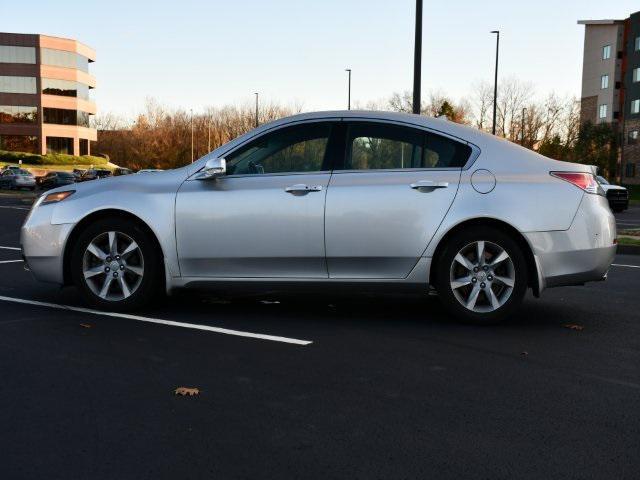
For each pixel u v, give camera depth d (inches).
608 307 235.9
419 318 212.2
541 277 198.1
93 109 3287.4
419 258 199.9
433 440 115.8
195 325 199.5
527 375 153.6
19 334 186.7
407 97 2407.7
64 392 139.2
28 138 2955.2
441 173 201.0
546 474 103.1
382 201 199.5
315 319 209.6
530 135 2107.5
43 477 101.4
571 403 134.9
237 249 205.5
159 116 3312.0
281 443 114.2
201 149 3238.2
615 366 161.5
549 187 198.5
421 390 142.1
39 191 1784.0
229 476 102.1
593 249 198.4
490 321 201.2
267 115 3169.3
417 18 486.9
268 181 206.1
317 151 207.5
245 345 177.6
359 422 123.9
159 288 221.5
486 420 125.3
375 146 205.9
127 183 215.9
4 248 410.9
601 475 102.9
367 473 103.2
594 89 2672.2
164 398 136.0
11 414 126.7
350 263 202.5
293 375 151.9
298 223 202.2
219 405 132.3
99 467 104.9
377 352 171.6
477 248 199.5
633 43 2330.2
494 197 197.3
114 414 127.1
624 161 2391.7
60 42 2982.3
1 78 2883.9
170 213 207.6
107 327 195.8
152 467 105.0
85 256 213.5
